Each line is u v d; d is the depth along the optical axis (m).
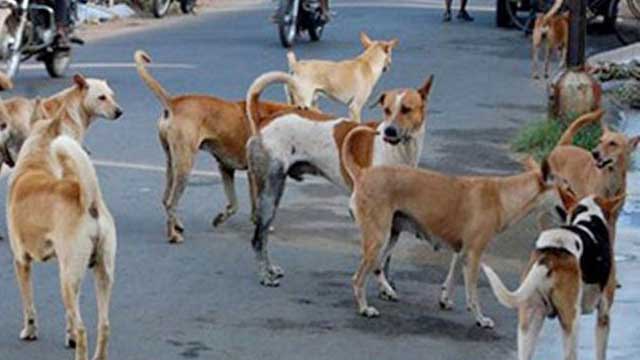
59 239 9.62
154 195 15.15
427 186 10.88
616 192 12.69
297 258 12.73
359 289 11.03
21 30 22.58
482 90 23.27
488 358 10.09
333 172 12.02
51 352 10.02
